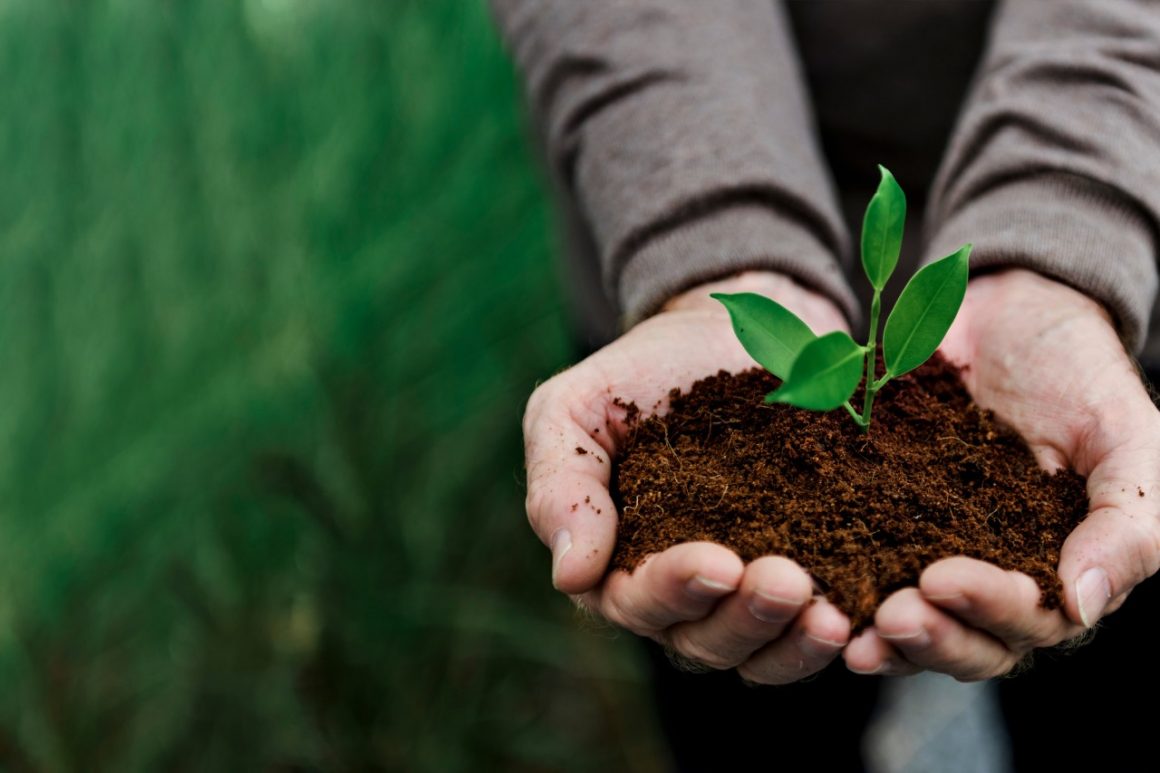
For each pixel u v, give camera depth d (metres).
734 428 0.69
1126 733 0.85
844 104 0.81
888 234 0.65
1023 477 0.68
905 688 1.18
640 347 0.71
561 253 0.87
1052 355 0.69
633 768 1.04
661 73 0.75
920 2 0.77
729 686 0.85
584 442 0.68
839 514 0.65
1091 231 0.70
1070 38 0.75
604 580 0.65
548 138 0.79
